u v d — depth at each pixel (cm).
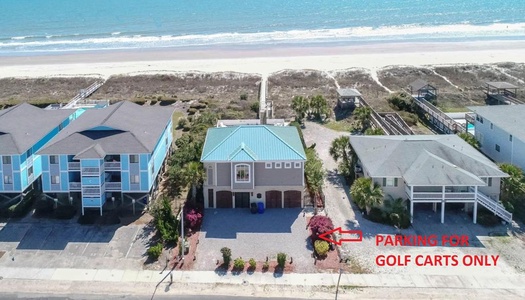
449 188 4409
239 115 7444
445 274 3691
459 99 8069
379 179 4491
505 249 3991
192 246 4047
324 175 5084
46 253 3997
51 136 5288
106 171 4562
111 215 4481
